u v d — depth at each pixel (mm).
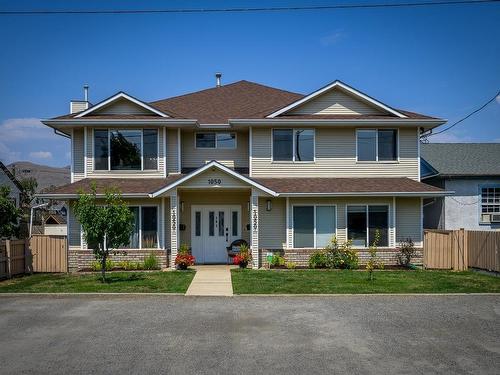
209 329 9891
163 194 19062
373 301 12805
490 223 24062
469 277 16938
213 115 23547
